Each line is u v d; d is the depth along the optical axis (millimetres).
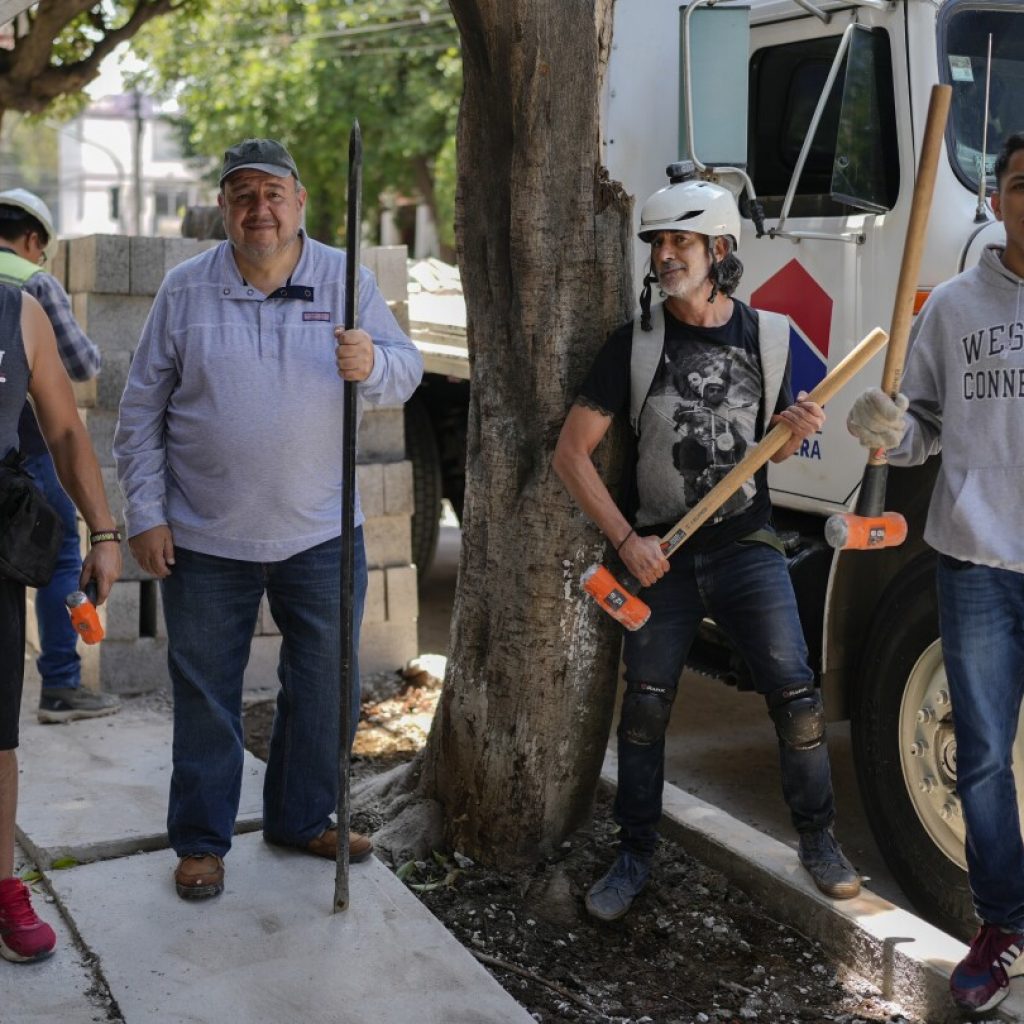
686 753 5332
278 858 3590
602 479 3588
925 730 3674
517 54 3348
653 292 4605
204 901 3355
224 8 17641
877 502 3115
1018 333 2902
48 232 4469
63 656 4887
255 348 3209
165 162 44969
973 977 3035
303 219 3295
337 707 3480
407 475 5742
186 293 3242
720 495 3180
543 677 3648
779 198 4410
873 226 4047
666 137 4609
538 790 3711
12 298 2977
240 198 3107
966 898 3613
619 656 3762
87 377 4531
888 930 3287
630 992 3211
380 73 20500
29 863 3676
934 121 2865
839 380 3080
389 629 5773
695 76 4047
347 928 3246
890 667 3770
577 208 3496
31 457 4656
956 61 3945
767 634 3342
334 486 3350
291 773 3533
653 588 3369
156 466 3314
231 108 20688
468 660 3766
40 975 3055
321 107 20641
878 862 4309
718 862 3748
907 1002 3186
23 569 2865
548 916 3535
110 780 4223
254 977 3031
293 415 3215
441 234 22266
